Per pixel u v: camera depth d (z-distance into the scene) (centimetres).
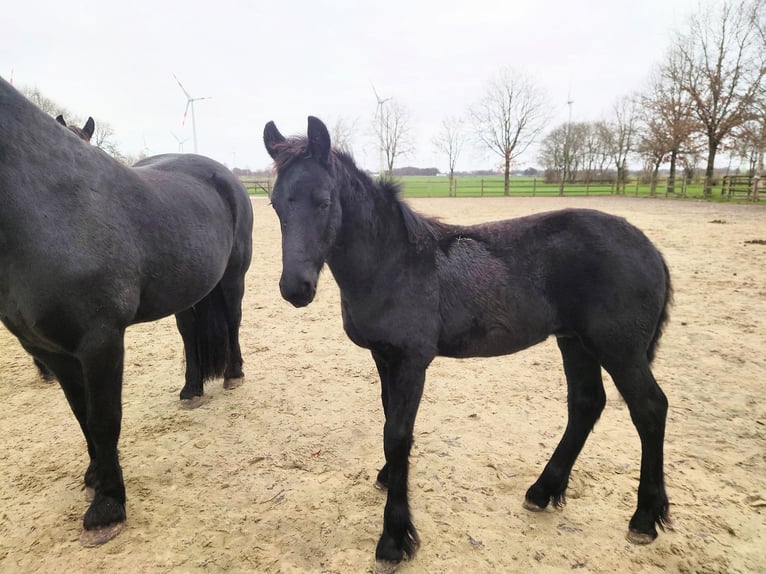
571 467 259
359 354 495
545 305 237
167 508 264
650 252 232
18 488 280
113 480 248
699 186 3288
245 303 691
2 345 538
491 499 268
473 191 4003
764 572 212
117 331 244
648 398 227
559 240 236
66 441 332
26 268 213
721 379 406
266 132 243
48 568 222
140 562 226
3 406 386
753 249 976
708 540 232
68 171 232
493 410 371
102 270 233
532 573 216
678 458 298
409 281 230
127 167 286
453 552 229
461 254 243
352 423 356
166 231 283
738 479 277
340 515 257
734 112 2450
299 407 382
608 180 4281
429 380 430
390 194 240
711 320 551
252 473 296
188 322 382
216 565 224
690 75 2739
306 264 203
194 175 356
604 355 231
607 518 251
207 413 374
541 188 4138
